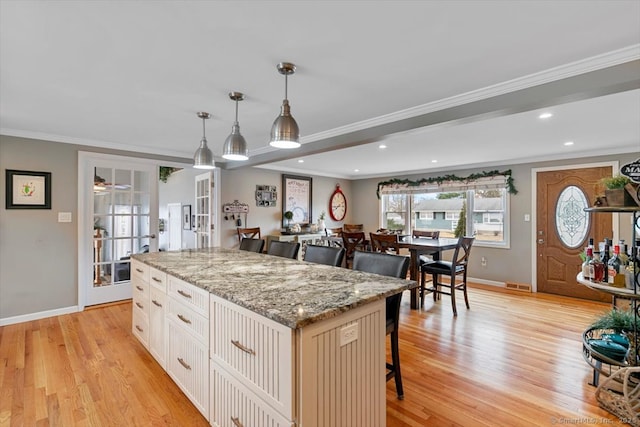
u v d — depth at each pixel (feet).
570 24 5.10
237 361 5.05
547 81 6.79
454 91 7.86
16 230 11.62
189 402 6.86
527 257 17.03
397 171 22.56
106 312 12.76
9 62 6.41
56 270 12.44
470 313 13.00
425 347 9.71
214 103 8.74
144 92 7.98
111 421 6.27
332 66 6.59
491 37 5.49
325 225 23.79
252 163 15.57
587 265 7.60
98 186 13.53
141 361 8.64
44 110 9.36
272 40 5.63
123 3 4.59
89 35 5.45
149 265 8.27
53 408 6.65
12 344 9.73
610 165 14.44
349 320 4.70
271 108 9.08
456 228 20.02
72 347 9.52
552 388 7.48
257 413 4.63
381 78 7.12
